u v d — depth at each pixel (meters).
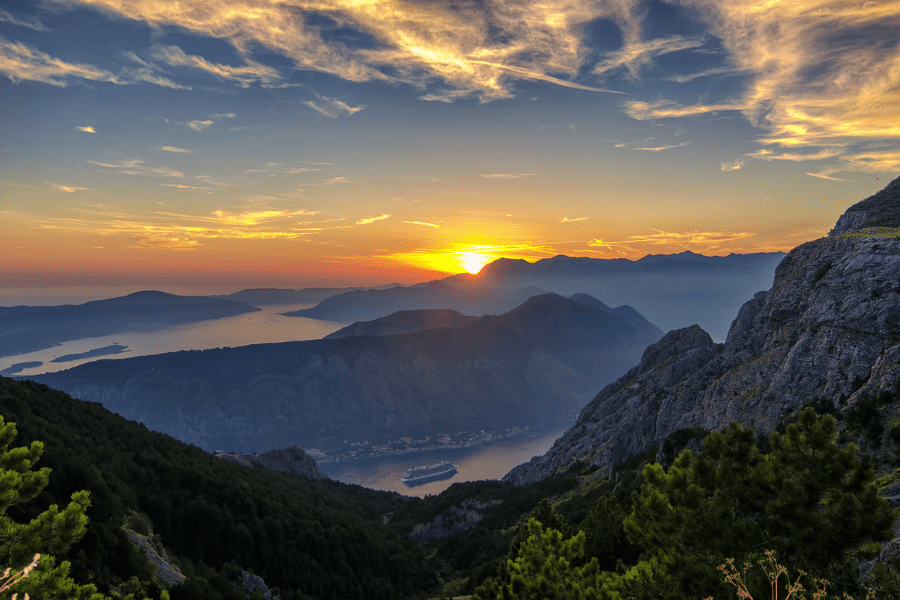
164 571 55.62
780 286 106.44
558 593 26.03
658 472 25.31
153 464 99.00
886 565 17.56
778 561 20.23
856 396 69.94
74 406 105.50
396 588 105.44
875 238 89.75
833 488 20.64
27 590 15.98
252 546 89.50
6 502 18.20
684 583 20.95
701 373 121.50
